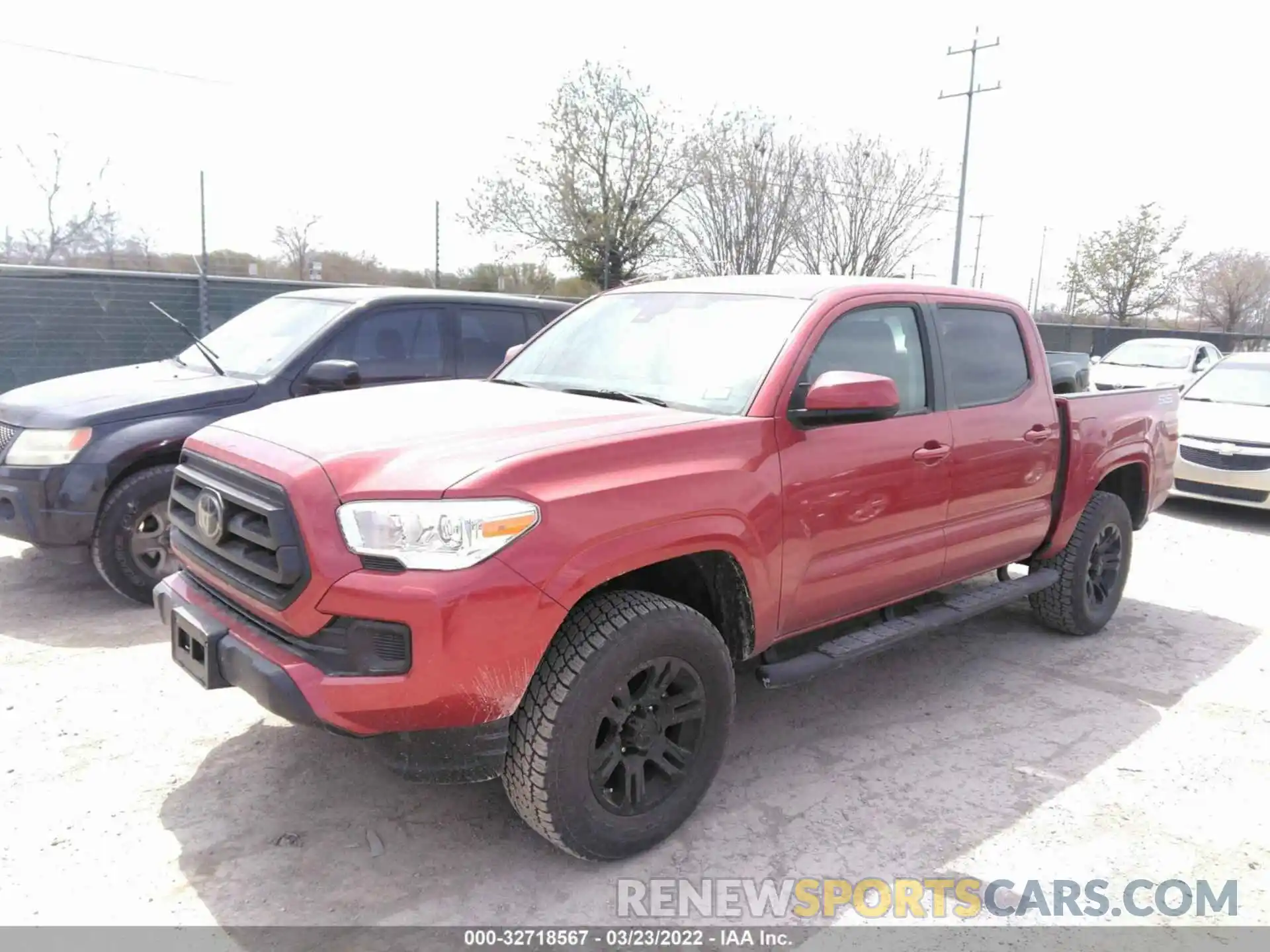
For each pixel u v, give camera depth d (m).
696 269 23.33
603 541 2.80
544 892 2.88
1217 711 4.44
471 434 2.95
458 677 2.58
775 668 3.53
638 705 3.00
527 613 2.64
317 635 2.68
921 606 4.40
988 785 3.66
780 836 3.24
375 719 2.60
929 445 3.98
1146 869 3.12
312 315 6.11
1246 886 3.04
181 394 5.26
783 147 22.56
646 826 3.04
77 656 4.54
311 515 2.65
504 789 3.08
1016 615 5.89
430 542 2.57
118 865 2.92
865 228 23.47
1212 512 9.82
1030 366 4.76
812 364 3.56
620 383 3.80
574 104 23.88
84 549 5.03
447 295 6.57
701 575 3.36
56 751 3.62
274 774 3.51
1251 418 9.39
